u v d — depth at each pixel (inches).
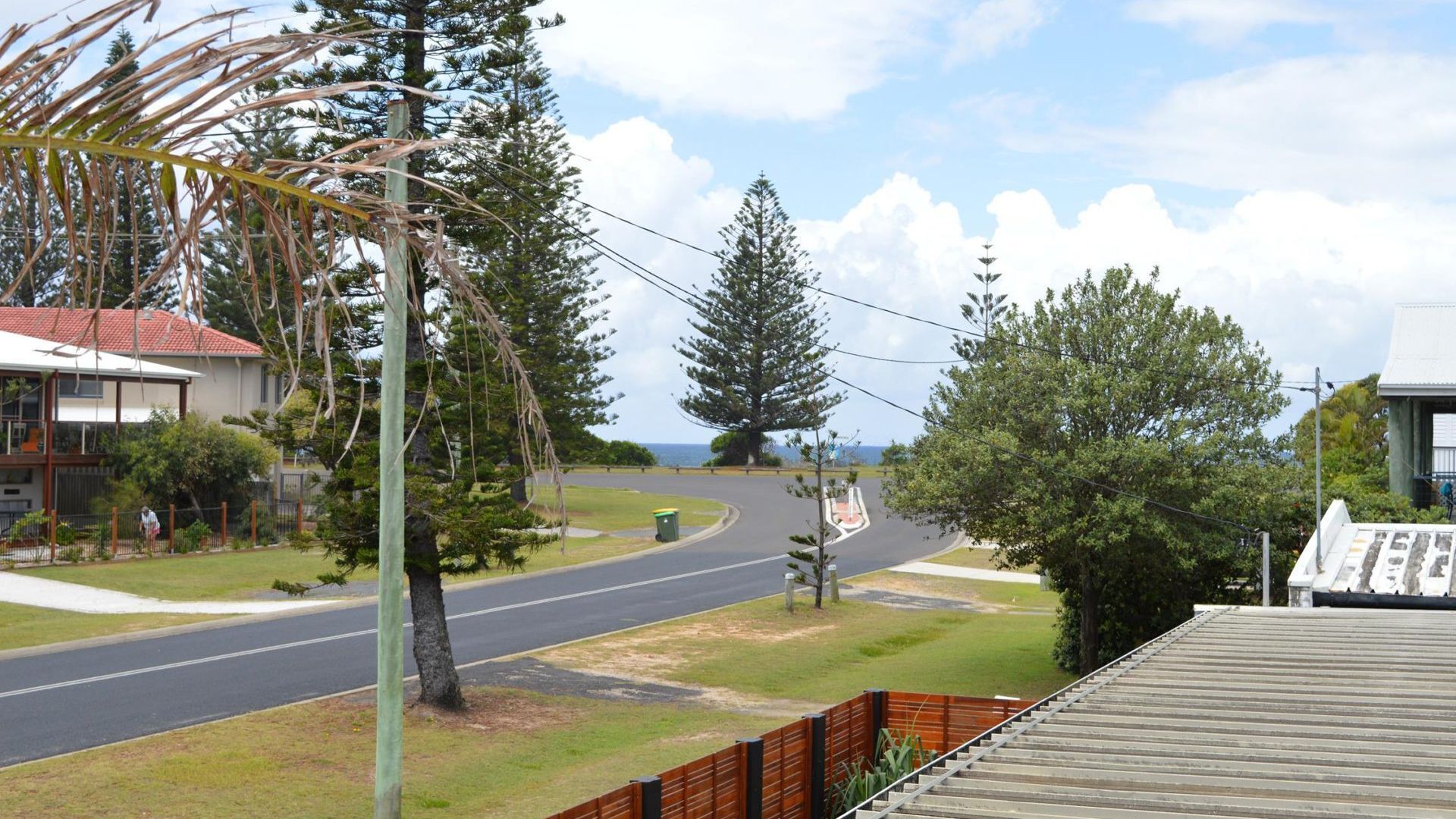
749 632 1105.4
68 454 1438.2
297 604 1162.0
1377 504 1018.7
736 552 1643.7
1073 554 908.0
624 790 398.6
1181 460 887.7
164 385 1701.5
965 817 192.9
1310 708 297.3
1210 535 888.3
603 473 2920.8
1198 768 228.2
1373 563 720.3
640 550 1642.5
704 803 442.3
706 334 2822.3
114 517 1364.4
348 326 86.2
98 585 1208.8
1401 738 259.4
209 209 79.4
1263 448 921.5
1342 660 381.4
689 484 2600.9
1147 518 875.4
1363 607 651.5
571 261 2011.6
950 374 1005.2
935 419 992.2
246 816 554.9
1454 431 1264.8
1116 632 1011.9
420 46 711.1
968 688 924.0
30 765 613.0
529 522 761.0
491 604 1212.5
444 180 671.8
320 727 708.7
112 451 1476.4
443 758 672.4
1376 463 1416.1
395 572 508.4
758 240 2775.6
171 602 1147.3
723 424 2878.9
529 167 1419.8
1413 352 1139.3
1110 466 895.7
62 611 1079.0
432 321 105.0
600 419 2201.0
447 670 773.9
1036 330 972.6
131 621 1045.8
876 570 1547.7
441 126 702.5
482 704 794.8
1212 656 390.6
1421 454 1144.8
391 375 515.2
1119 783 217.3
